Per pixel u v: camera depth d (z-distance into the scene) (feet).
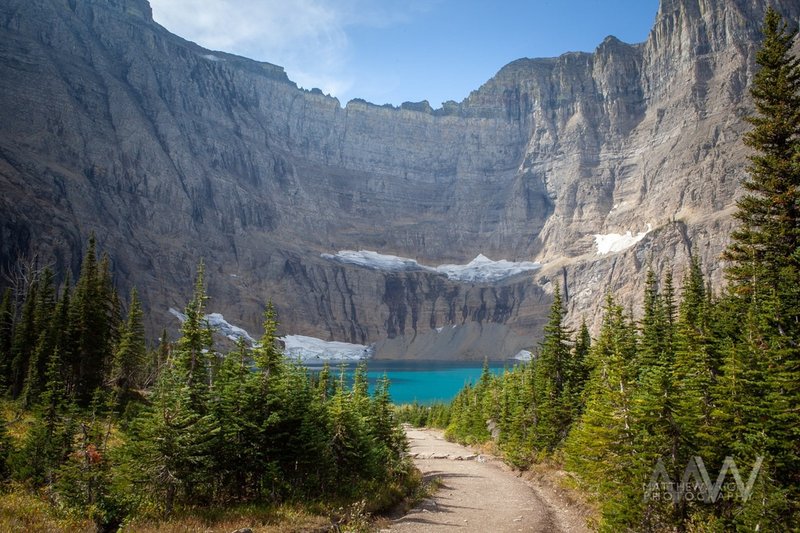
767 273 84.48
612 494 71.41
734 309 89.66
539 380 153.17
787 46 92.27
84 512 53.98
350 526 66.13
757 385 62.23
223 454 72.18
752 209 89.81
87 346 184.65
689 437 63.31
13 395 177.47
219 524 58.49
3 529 44.14
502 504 92.84
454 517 80.43
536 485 117.19
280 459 77.66
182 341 73.51
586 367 143.84
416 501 92.07
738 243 93.35
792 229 83.66
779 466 57.21
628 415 69.36
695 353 72.79
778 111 90.33
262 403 77.41
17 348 189.88
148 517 58.34
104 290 201.57
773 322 69.05
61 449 78.48
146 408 66.13
